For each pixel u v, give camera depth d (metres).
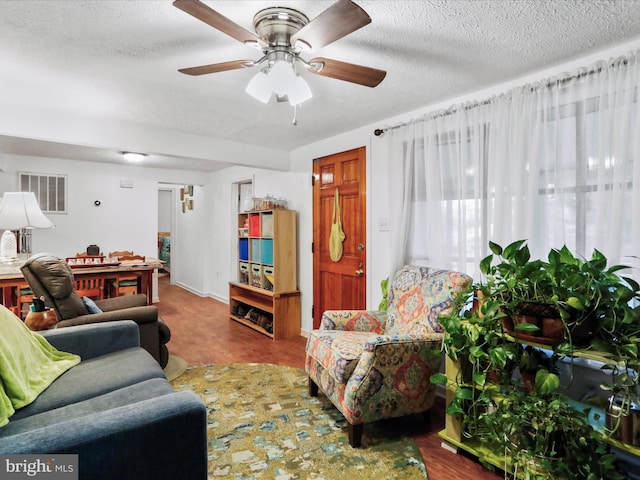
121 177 5.49
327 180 3.70
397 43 1.82
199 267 6.49
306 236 4.00
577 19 1.60
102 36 1.74
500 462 1.73
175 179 6.00
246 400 2.47
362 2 1.48
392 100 2.62
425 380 2.10
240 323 4.52
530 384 1.70
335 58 1.99
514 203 2.16
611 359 1.42
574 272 1.48
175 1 1.22
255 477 1.70
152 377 1.77
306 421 2.20
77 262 3.95
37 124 2.73
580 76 1.93
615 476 1.45
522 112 2.14
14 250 3.72
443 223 2.58
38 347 1.78
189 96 2.54
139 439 1.07
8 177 4.68
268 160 4.07
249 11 1.57
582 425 1.47
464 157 2.44
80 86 2.35
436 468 1.80
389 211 2.94
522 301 1.60
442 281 2.26
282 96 1.91
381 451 1.93
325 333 2.42
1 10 1.52
